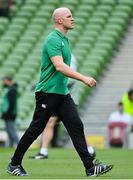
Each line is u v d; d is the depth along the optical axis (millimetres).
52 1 64500
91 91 53750
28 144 20688
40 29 61562
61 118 20531
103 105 52500
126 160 29062
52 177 20297
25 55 58531
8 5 64688
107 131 47594
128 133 45906
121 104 45906
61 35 20203
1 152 35281
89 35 58844
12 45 59938
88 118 51344
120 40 59156
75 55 56094
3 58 58438
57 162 27609
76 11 62406
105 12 62094
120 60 56781
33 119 20609
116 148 43438
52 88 20250
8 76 47125
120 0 63188
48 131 29969
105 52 56781
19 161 20859
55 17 20281
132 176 20734
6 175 20938
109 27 59875
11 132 44719
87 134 50062
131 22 61594
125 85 54344
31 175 21172
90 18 61219
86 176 20375
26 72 56156
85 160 20250
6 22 62906
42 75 20406
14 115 44656
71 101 20500
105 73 55625
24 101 52250
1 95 53250
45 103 20328
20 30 61781
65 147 46688
